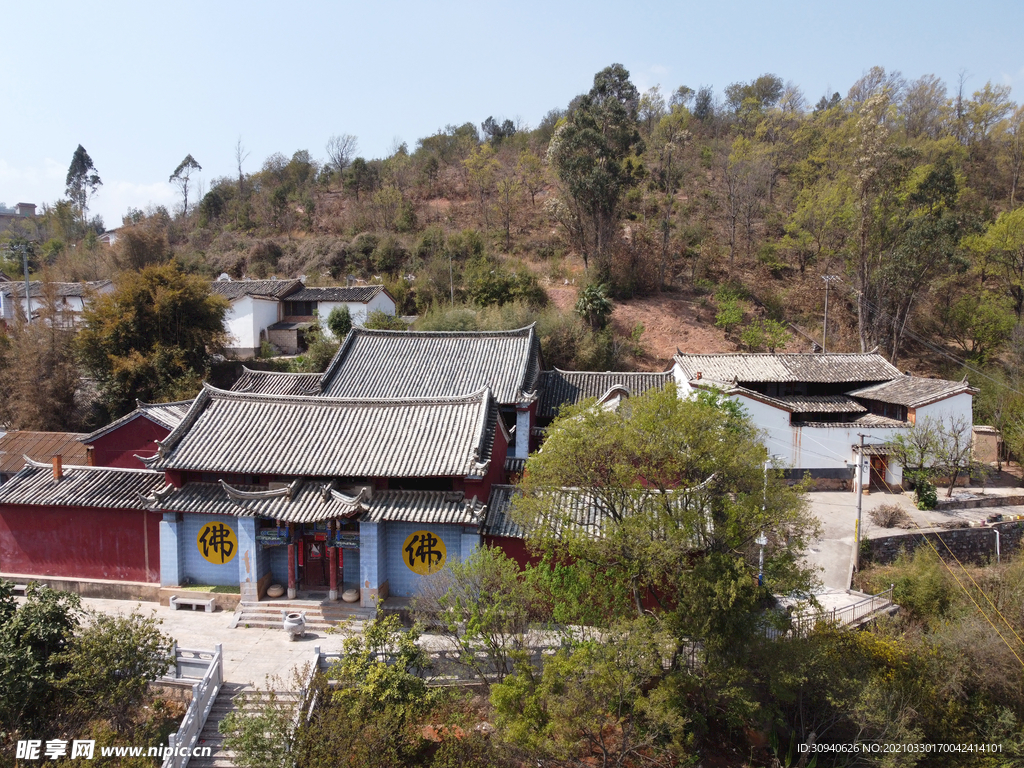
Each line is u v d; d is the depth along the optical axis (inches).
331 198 3257.9
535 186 2974.9
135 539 989.2
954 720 788.6
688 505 746.8
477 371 1336.1
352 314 2084.2
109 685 681.0
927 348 2084.2
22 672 658.8
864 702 716.0
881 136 1851.6
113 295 1716.3
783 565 745.6
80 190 3944.4
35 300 2208.4
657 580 758.5
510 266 2413.9
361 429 1001.5
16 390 1605.6
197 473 984.3
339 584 972.6
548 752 644.7
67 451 1331.2
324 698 727.1
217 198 3312.0
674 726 662.5
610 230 2288.4
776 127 2972.4
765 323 2123.5
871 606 962.1
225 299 1824.6
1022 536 1190.9
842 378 1497.3
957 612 949.2
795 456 1381.6
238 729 653.3
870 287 2017.7
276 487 932.0
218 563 970.1
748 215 2469.2
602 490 794.2
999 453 1550.2
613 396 1385.3
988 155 2650.1
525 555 920.3
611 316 2175.2
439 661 777.6
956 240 1966.0
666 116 2984.7
